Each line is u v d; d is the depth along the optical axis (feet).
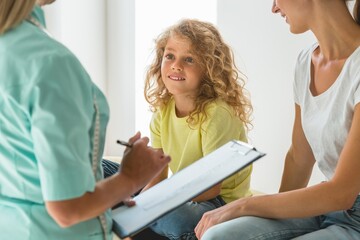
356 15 4.22
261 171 7.39
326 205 3.79
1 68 2.73
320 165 4.49
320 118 4.27
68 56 2.76
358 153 3.71
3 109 2.75
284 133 7.00
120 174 3.01
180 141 5.60
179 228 5.04
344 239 3.83
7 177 2.94
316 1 4.09
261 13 6.97
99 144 3.12
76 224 3.01
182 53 5.43
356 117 3.79
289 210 3.90
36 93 2.63
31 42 2.81
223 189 5.46
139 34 9.07
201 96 5.45
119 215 3.40
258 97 7.24
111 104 9.78
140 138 3.31
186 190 3.39
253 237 3.86
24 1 2.88
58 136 2.61
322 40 4.25
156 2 8.66
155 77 5.94
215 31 5.76
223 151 3.75
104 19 9.52
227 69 5.62
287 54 6.76
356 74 3.89
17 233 2.98
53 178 2.63
